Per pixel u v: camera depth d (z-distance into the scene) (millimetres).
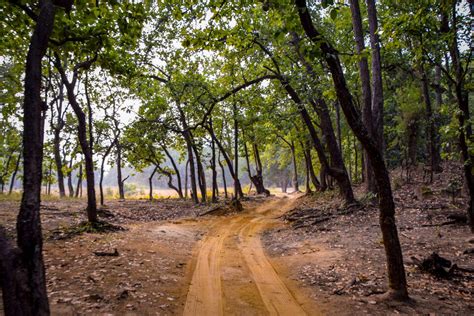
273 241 13352
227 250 11734
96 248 9875
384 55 17344
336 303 6414
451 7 8039
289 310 6328
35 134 4047
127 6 7336
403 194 17328
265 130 30156
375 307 6051
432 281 7129
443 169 21500
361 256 9359
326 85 15969
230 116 28125
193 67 22797
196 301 6723
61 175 27844
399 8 10117
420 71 16938
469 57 8289
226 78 24453
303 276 8344
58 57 11547
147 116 25422
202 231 15773
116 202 26203
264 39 17266
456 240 9672
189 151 29109
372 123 15508
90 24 7285
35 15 6152
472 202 9969
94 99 25750
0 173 32000
